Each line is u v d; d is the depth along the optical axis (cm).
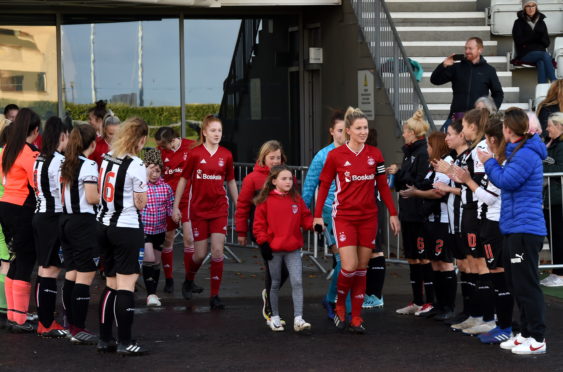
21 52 1677
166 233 1148
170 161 1194
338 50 1650
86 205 884
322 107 1748
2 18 1661
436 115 1548
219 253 1067
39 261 917
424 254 1012
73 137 880
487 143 866
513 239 834
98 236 847
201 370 792
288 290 1186
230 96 1788
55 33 1688
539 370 784
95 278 1252
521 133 830
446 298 994
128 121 844
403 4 1761
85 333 898
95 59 1720
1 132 980
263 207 935
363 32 1538
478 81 1384
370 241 929
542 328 840
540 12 1647
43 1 1515
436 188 942
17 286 943
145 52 1745
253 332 943
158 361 823
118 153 841
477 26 1736
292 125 1819
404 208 1012
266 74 1805
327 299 1016
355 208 921
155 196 1066
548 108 1255
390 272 1293
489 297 918
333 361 821
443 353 848
